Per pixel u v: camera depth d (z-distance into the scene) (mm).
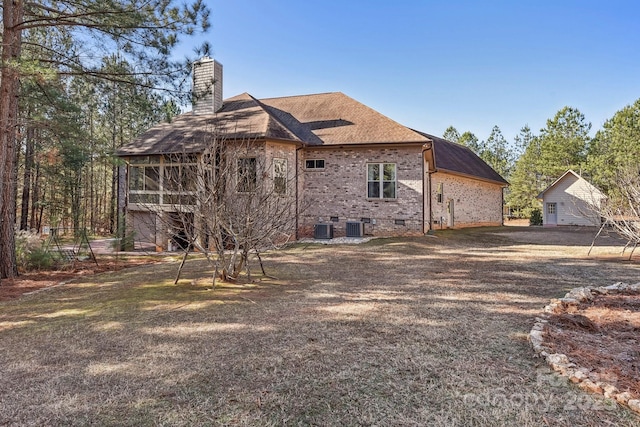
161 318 5598
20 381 3660
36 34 11477
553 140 36406
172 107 11266
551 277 8398
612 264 10078
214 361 3996
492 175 29781
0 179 9242
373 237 16156
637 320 5223
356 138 16812
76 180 20984
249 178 8133
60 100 12203
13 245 9828
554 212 32188
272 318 5480
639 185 11648
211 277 8664
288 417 2922
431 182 21094
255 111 16750
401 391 3309
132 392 3365
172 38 10289
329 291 7176
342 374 3645
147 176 15453
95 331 5125
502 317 5441
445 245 14320
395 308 5965
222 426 2811
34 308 6613
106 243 18656
